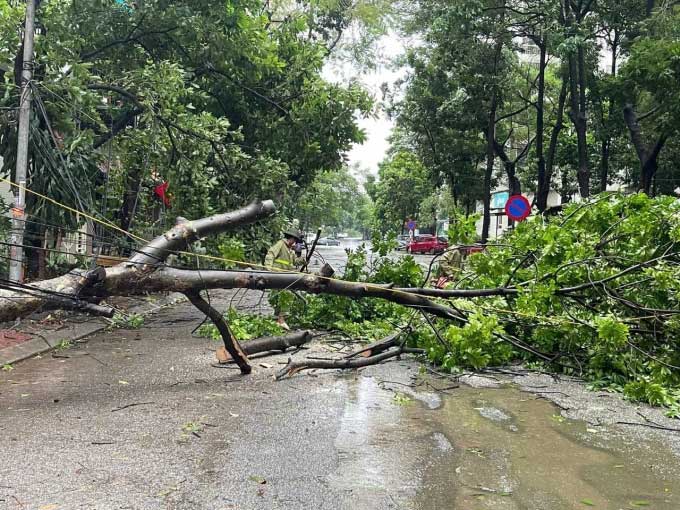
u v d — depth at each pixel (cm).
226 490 378
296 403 584
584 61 2186
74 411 542
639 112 2342
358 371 740
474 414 557
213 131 1252
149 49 1345
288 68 1596
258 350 767
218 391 625
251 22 1412
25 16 995
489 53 2402
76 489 375
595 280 734
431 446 467
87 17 1225
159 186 1470
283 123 1555
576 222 815
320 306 1010
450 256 1014
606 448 468
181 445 459
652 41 1816
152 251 605
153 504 356
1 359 736
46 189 1019
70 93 1012
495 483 396
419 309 754
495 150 2900
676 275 686
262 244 1262
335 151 1577
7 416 524
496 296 819
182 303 1442
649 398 587
